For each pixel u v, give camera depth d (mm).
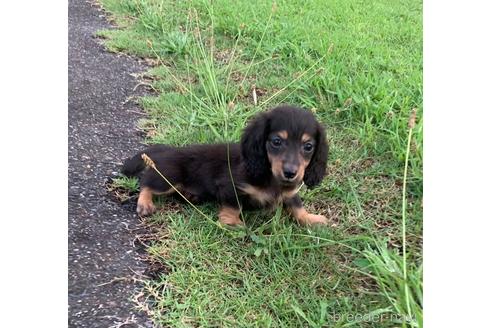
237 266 548
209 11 1190
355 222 630
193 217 624
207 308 490
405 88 888
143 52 1074
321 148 617
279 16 1234
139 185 673
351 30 1193
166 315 480
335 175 714
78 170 693
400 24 1277
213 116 826
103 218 613
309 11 1301
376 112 807
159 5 1293
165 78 975
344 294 518
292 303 499
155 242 580
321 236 592
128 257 554
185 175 660
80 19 1243
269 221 621
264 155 603
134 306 489
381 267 490
